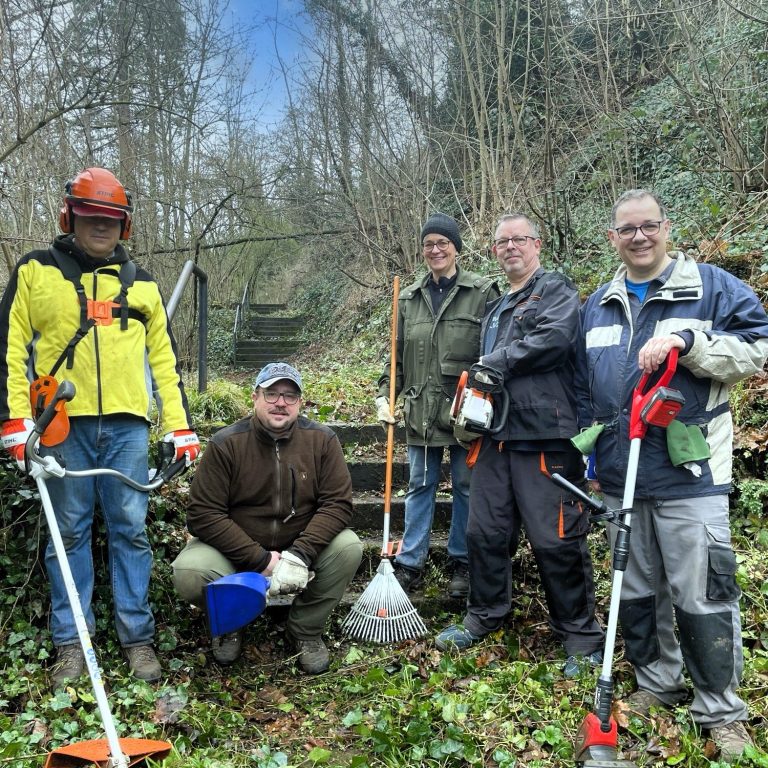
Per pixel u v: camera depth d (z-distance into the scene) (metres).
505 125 8.50
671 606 2.66
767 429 3.80
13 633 2.87
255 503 3.15
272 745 2.61
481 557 3.16
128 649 2.92
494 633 3.23
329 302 14.77
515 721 2.62
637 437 2.44
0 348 2.71
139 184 9.83
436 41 10.51
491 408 3.04
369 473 4.40
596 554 3.69
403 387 3.81
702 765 2.34
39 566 3.11
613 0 8.40
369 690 2.91
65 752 2.21
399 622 3.25
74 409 2.79
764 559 3.26
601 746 2.22
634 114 6.79
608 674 2.29
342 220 12.73
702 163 6.59
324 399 5.69
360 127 11.55
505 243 3.19
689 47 6.43
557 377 3.03
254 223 11.90
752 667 2.73
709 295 2.52
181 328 10.24
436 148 10.66
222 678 3.05
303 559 3.03
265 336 15.41
